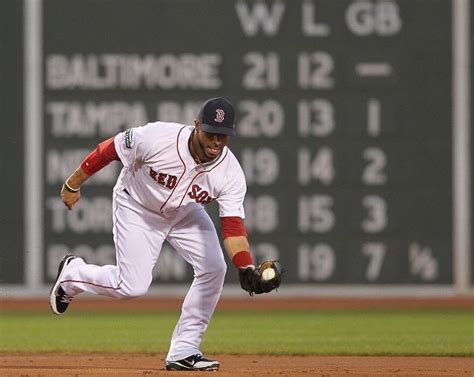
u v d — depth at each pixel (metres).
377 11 49.41
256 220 49.59
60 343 33.66
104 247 50.00
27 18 49.59
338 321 44.09
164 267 50.47
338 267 50.09
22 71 49.75
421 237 50.34
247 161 49.34
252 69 49.09
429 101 49.88
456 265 50.62
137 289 21.66
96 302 55.38
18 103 49.81
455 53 49.88
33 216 50.19
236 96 49.12
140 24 49.22
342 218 49.88
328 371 22.55
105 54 49.31
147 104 49.22
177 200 21.14
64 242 50.19
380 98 49.56
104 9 49.31
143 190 21.23
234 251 20.72
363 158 49.69
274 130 49.28
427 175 50.09
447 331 38.66
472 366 25.05
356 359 27.70
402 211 50.09
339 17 49.25
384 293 50.50
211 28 49.19
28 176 50.00
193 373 21.22
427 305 50.69
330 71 49.25
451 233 50.47
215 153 20.38
